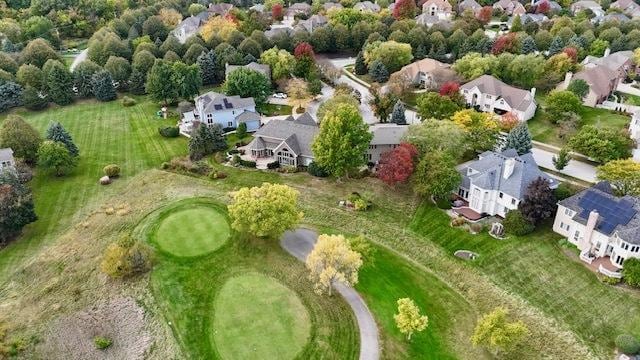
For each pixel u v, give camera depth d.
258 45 154.25
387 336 60.81
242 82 125.62
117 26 180.88
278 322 63.09
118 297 67.94
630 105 122.00
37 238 81.00
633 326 60.66
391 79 132.00
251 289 68.50
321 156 88.00
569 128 107.69
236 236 78.38
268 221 71.56
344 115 87.44
